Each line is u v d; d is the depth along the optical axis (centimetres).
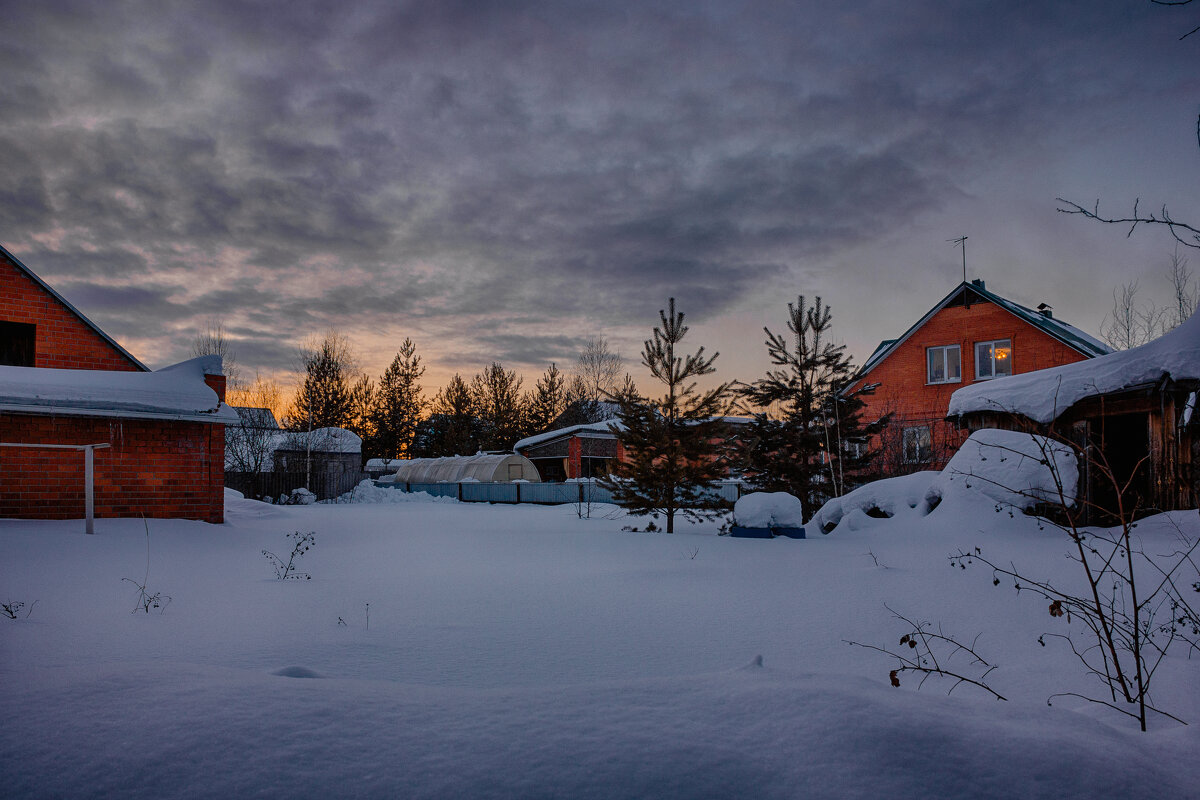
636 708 213
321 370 4484
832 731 193
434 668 436
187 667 261
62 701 210
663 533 1500
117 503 1261
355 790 162
